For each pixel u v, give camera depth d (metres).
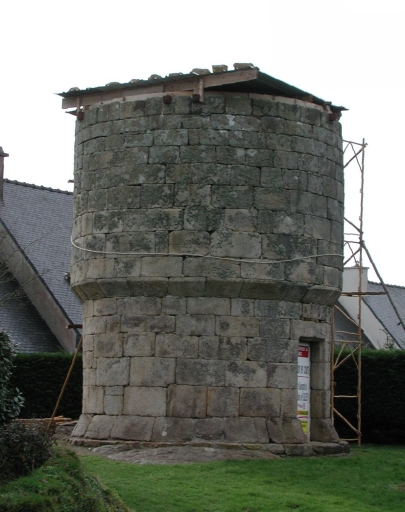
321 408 21.61
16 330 32.53
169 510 15.28
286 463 19.16
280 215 20.50
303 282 20.64
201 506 15.54
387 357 27.83
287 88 21.02
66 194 39.53
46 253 35.34
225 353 20.12
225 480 17.28
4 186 36.91
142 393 20.22
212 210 20.17
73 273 21.77
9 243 34.78
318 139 21.33
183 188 20.30
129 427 20.08
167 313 20.28
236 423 19.92
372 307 47.38
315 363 21.69
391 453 22.92
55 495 13.59
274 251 20.36
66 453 15.72
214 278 19.97
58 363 30.02
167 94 20.59
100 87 21.38
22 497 13.02
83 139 21.78
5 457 14.09
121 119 21.02
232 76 20.20
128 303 20.62
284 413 20.41
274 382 20.34
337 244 21.62
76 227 21.78
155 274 20.19
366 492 17.36
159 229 20.30
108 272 20.67
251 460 19.09
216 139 20.42
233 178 20.33
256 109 20.72
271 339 20.42
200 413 19.92
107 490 15.34
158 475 17.48
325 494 16.92
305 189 20.92
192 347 20.11
